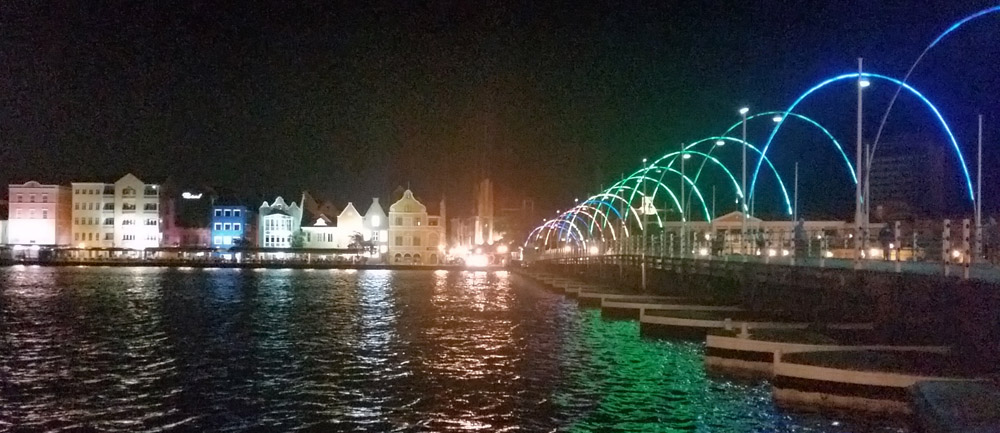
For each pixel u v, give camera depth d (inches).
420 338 2247.8
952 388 1117.1
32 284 4456.2
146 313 2938.0
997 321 1182.3
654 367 1723.7
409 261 7357.3
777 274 2073.1
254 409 1419.8
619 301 2817.4
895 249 1739.7
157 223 7342.5
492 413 1379.2
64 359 1892.2
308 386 1588.3
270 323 2625.5
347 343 2151.8
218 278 5255.9
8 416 1378.0
